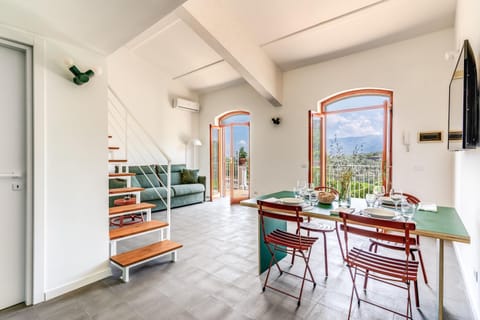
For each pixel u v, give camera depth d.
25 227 2.00
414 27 3.60
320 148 4.91
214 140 7.05
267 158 5.67
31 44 1.96
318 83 4.82
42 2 1.65
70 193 2.18
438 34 3.62
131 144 5.71
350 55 4.43
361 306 1.95
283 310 1.89
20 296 1.99
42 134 2.01
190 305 1.96
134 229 2.71
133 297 2.07
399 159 3.93
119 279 2.37
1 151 1.90
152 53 5.61
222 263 2.72
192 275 2.45
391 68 4.01
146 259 2.46
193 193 6.09
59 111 2.11
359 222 1.72
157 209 5.33
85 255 2.27
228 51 3.85
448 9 3.23
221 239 3.52
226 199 6.86
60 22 1.87
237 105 6.37
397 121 3.95
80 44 2.18
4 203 1.92
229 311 1.89
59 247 2.11
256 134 5.89
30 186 1.98
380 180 4.38
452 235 1.46
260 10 3.67
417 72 3.79
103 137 2.41
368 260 1.78
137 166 5.57
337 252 3.03
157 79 6.24
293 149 5.22
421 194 3.77
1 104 1.90
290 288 2.21
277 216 2.17
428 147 3.71
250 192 6.00
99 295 2.10
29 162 1.97
